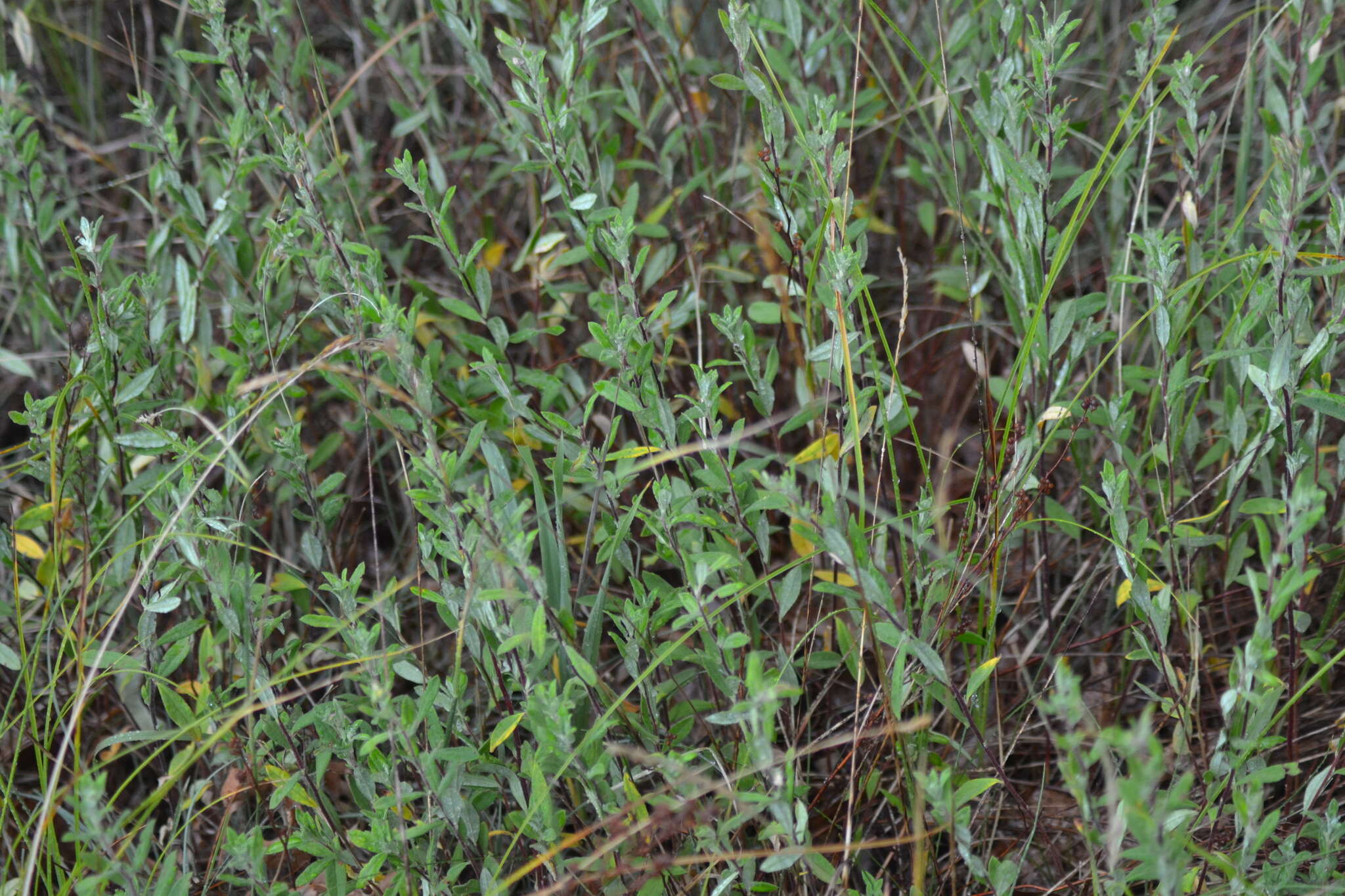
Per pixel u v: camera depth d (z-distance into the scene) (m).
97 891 1.26
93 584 1.63
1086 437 1.96
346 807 1.80
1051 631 1.91
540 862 1.21
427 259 2.59
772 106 1.54
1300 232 1.82
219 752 1.48
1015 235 1.75
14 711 1.79
